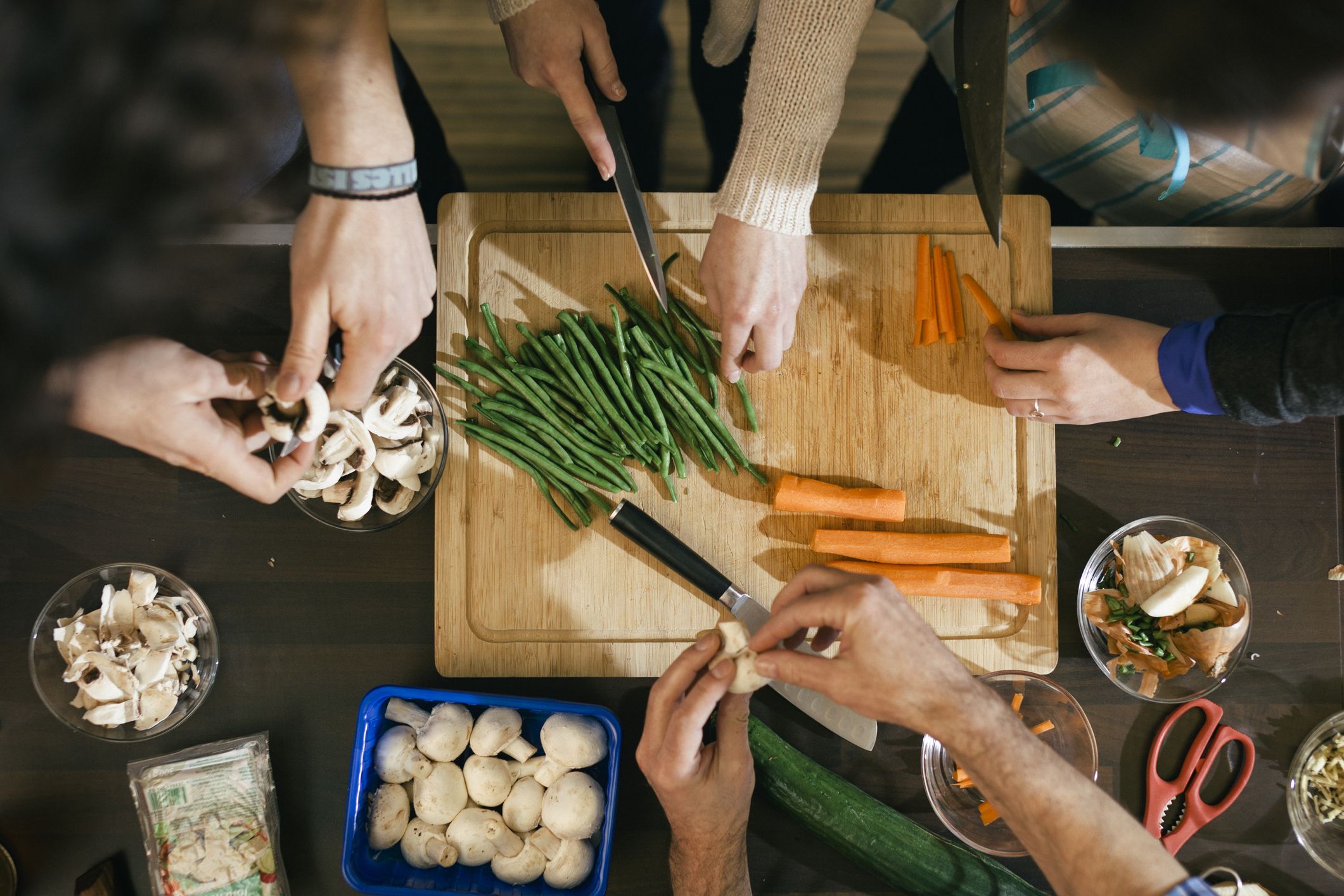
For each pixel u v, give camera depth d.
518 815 1.36
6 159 0.40
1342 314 1.16
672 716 1.17
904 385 1.46
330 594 1.46
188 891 1.36
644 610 1.44
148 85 0.41
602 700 1.46
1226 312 1.38
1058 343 1.35
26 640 1.45
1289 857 1.44
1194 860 1.45
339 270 1.07
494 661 1.44
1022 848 1.42
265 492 1.20
